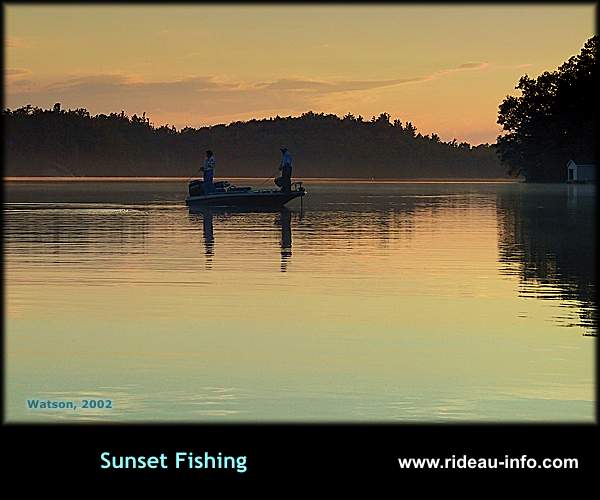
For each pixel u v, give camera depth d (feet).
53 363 67.97
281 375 64.85
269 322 83.20
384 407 57.77
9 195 416.87
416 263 128.06
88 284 105.70
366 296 97.76
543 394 60.44
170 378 64.03
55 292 99.60
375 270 119.75
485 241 164.45
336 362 68.59
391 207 300.61
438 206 307.78
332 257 134.92
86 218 231.91
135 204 319.68
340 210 278.26
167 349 72.54
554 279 111.86
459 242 162.20
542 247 153.58
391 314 87.45
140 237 169.48
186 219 228.02
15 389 61.31
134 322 82.99
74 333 78.28
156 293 99.04
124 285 104.88
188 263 126.41
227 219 228.02
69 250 144.66
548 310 89.81
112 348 72.84
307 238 168.14
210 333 78.48
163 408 57.47
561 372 65.57
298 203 335.88
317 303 93.20
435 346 73.72
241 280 109.29
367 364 67.97
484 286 105.60
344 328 80.74
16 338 76.33
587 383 62.90
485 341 75.56
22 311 88.22
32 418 55.98
